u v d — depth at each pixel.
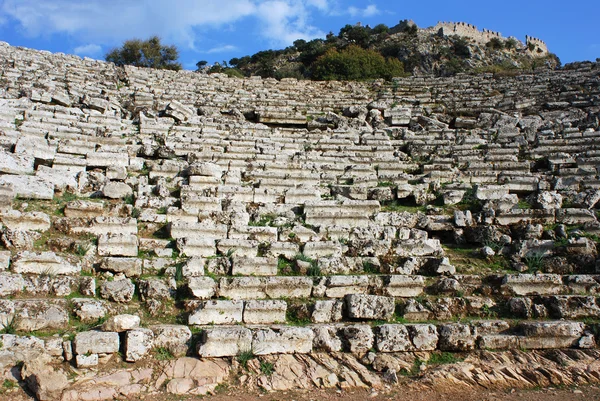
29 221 11.36
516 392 9.10
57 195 13.59
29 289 9.71
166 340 9.21
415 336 9.95
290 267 11.77
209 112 23.73
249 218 13.56
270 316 10.16
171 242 11.95
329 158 18.42
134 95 24.17
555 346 10.14
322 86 32.69
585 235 13.12
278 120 23.81
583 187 15.79
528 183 15.87
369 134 21.78
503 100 26.09
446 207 14.96
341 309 10.49
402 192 15.59
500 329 10.36
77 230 11.70
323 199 15.20
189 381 8.67
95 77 26.81
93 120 19.33
